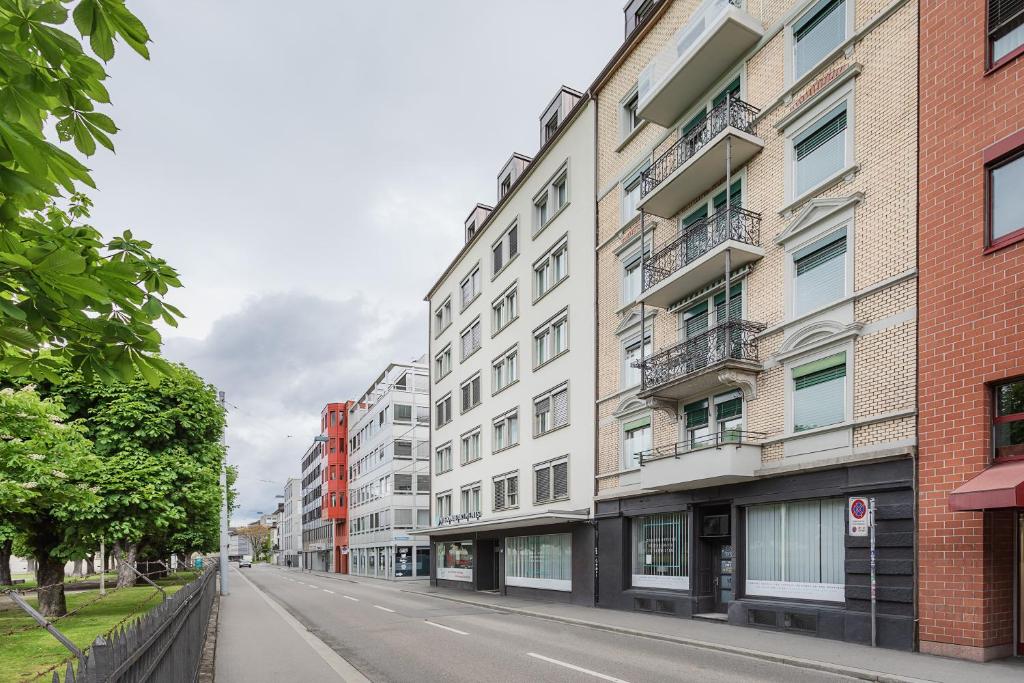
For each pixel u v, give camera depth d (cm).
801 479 1353
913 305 1174
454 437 3597
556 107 2841
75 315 328
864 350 1261
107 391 1866
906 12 1247
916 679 860
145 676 450
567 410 2392
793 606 1322
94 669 316
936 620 1050
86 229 392
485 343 3241
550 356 2575
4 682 871
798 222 1448
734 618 1470
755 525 1503
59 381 400
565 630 1523
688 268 1642
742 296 1608
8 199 289
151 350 373
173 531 3312
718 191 1738
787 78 1528
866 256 1284
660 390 1709
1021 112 1035
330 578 5259
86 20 287
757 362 1509
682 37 1820
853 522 1173
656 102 1867
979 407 1045
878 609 1141
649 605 1800
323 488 7850
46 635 1395
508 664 1079
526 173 2862
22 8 265
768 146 1572
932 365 1124
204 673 1027
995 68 1073
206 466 2061
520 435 2755
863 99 1327
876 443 1211
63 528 1752
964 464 1053
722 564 1645
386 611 2080
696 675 953
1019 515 1023
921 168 1183
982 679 854
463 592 2962
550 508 2433
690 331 1816
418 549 5022
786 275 1475
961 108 1125
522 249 2889
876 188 1277
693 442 1736
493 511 2972
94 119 302
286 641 1410
